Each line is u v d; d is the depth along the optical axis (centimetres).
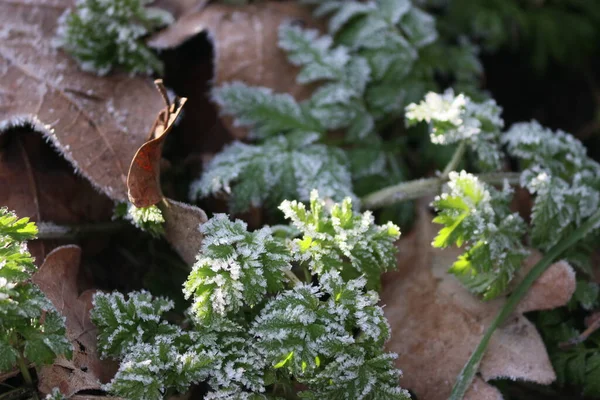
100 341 210
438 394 235
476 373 233
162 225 237
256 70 300
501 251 238
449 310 249
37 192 264
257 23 308
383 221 283
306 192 261
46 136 253
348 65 306
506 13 367
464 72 335
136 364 194
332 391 201
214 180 257
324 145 288
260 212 270
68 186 270
